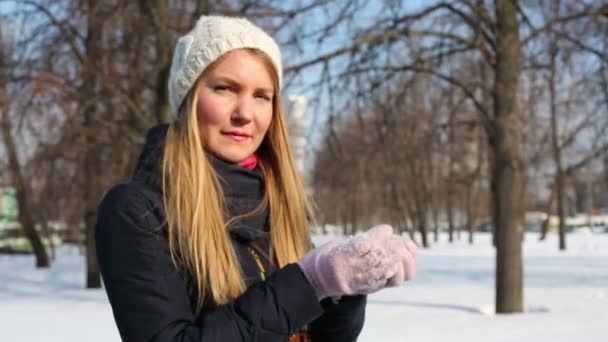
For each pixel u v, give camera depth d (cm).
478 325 823
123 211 173
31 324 866
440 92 1170
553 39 1030
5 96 1209
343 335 199
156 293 167
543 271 1733
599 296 1159
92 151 1389
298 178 216
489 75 1170
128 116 1345
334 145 1101
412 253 166
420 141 1166
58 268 2177
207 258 178
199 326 163
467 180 1948
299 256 211
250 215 196
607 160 1266
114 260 170
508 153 1006
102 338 760
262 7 1006
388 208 2072
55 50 1174
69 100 1175
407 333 768
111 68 1192
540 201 5225
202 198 181
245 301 162
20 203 2047
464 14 1024
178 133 191
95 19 1127
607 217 6650
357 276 160
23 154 1574
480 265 2022
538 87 1131
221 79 190
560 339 712
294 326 163
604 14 981
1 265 2383
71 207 1627
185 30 1068
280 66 202
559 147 1625
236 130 193
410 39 1028
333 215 2570
